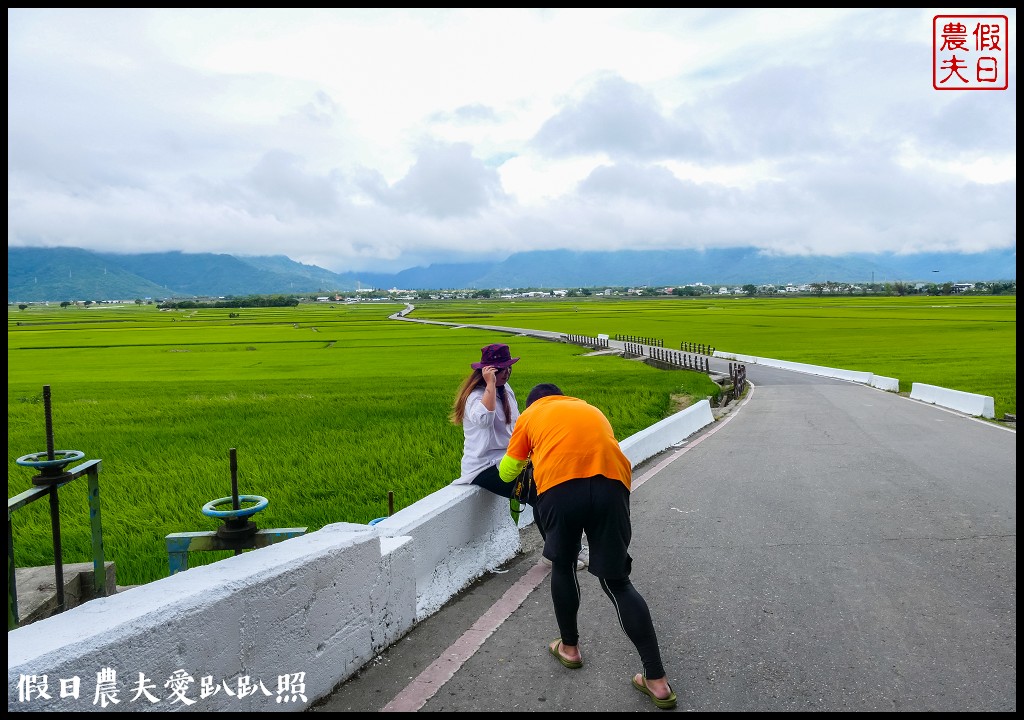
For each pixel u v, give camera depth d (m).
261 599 3.26
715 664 4.06
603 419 4.11
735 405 22.94
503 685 3.84
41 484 4.88
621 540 3.85
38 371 46.03
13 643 2.42
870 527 7.03
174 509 9.78
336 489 10.51
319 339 79.25
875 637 4.38
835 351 53.72
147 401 24.89
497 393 5.71
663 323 102.56
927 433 14.83
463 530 5.45
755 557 6.07
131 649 2.60
